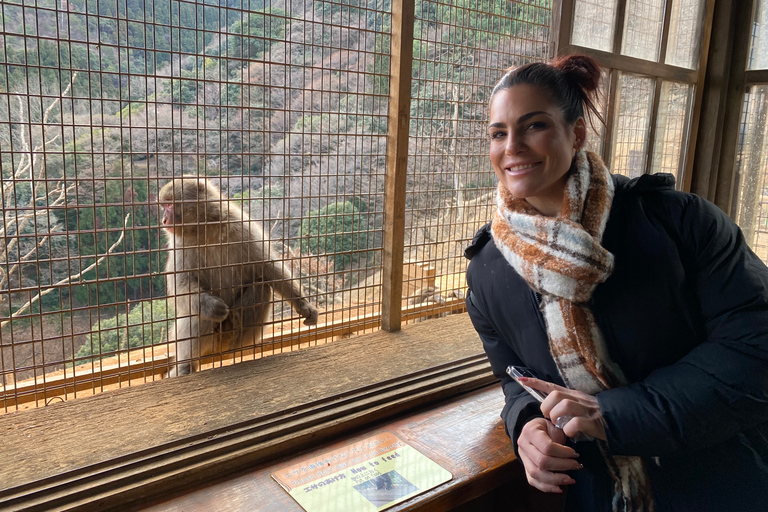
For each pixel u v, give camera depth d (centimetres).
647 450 121
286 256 274
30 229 363
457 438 176
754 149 386
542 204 138
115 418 170
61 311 169
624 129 341
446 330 258
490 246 151
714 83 383
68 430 162
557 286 123
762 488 124
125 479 140
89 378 206
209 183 274
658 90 350
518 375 143
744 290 117
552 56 291
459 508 185
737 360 113
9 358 346
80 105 334
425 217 270
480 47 269
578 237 120
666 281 122
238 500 142
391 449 168
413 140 272
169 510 138
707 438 117
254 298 272
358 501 142
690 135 384
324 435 171
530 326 141
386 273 254
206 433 160
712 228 122
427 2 247
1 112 346
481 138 282
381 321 262
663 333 125
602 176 130
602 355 129
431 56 265
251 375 203
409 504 141
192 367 249
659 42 346
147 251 184
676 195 130
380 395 190
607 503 144
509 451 168
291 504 141
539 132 123
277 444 161
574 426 122
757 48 378
